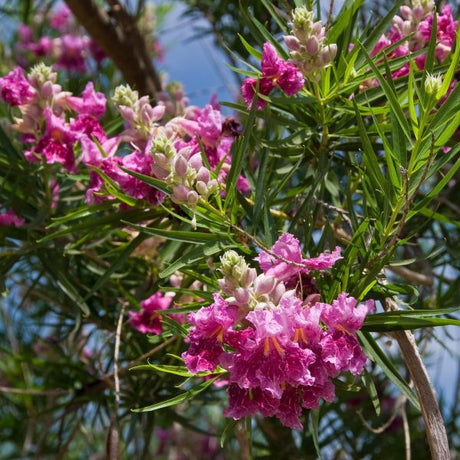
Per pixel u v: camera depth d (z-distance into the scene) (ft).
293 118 2.47
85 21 3.59
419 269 2.85
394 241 1.91
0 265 2.72
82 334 3.30
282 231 2.25
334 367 1.81
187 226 2.39
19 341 3.70
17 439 3.85
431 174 1.99
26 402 3.67
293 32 2.16
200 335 1.81
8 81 2.59
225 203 2.07
